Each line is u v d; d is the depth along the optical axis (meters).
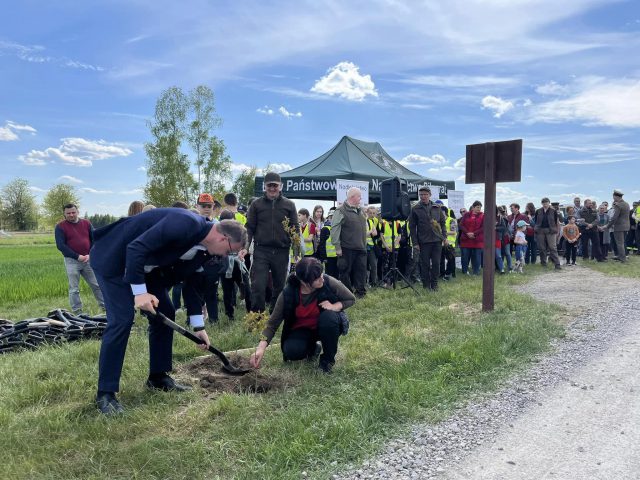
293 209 6.72
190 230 3.67
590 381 4.25
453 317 6.74
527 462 2.93
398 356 5.02
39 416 3.56
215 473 2.84
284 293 4.56
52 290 10.59
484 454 3.04
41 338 5.82
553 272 12.49
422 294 8.90
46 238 60.78
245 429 3.35
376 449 3.08
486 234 7.16
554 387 4.14
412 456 3.01
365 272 8.85
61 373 4.63
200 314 4.30
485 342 5.10
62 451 3.08
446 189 16.62
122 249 3.70
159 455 2.95
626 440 3.17
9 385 4.27
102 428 3.34
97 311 8.36
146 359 4.93
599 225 16.11
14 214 85.50
